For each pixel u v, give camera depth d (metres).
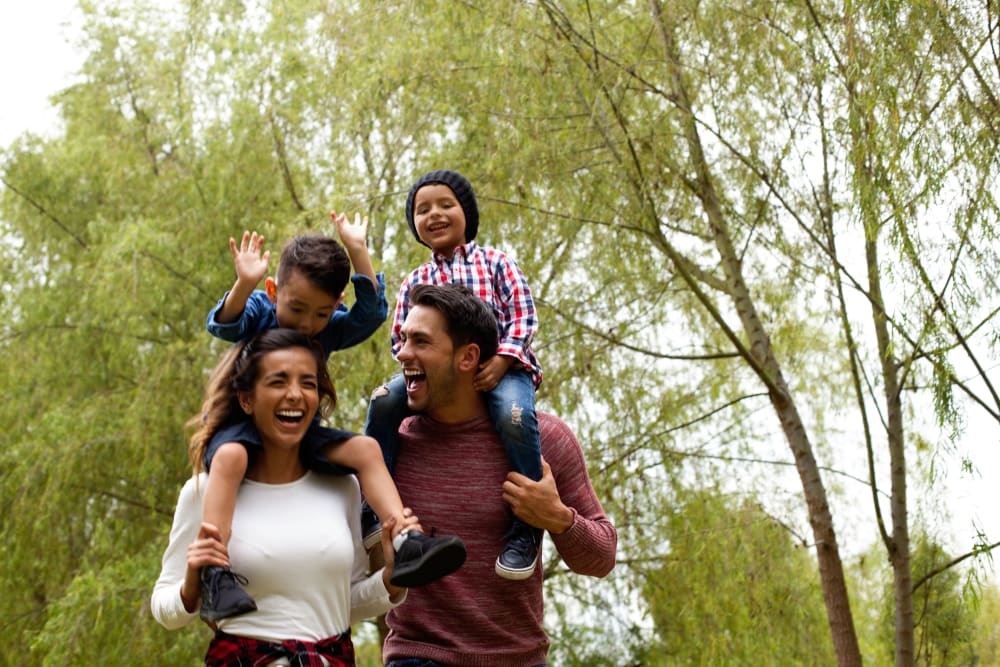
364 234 3.31
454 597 3.04
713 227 8.05
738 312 8.16
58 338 11.61
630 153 7.47
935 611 7.52
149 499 11.09
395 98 9.05
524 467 3.08
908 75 6.05
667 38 7.68
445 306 3.04
